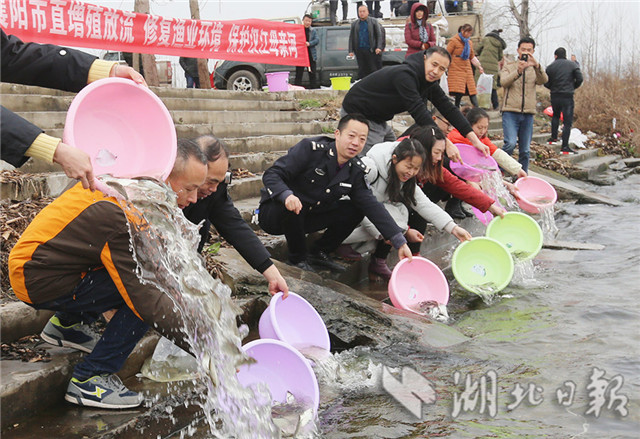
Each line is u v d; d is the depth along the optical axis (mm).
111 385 2674
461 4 18312
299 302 3607
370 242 5062
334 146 4469
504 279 4809
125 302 2598
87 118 2814
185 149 2785
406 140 4641
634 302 4410
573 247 6266
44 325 3107
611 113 16281
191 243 2730
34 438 2389
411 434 2678
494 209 5414
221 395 2559
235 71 13430
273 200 4398
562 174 11344
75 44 6438
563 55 12617
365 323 3799
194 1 10109
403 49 13742
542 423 2730
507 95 9180
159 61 12797
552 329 3943
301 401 2916
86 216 2488
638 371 3248
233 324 2736
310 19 13109
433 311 4312
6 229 3562
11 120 2277
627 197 9820
